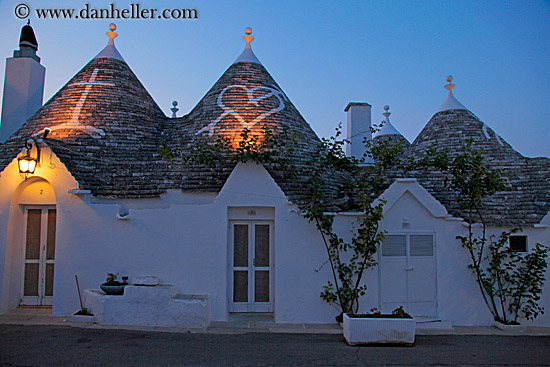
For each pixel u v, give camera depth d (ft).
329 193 36.99
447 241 35.17
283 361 23.54
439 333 31.63
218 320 32.63
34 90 49.39
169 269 32.99
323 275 33.40
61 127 38.55
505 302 34.71
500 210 36.68
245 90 43.86
